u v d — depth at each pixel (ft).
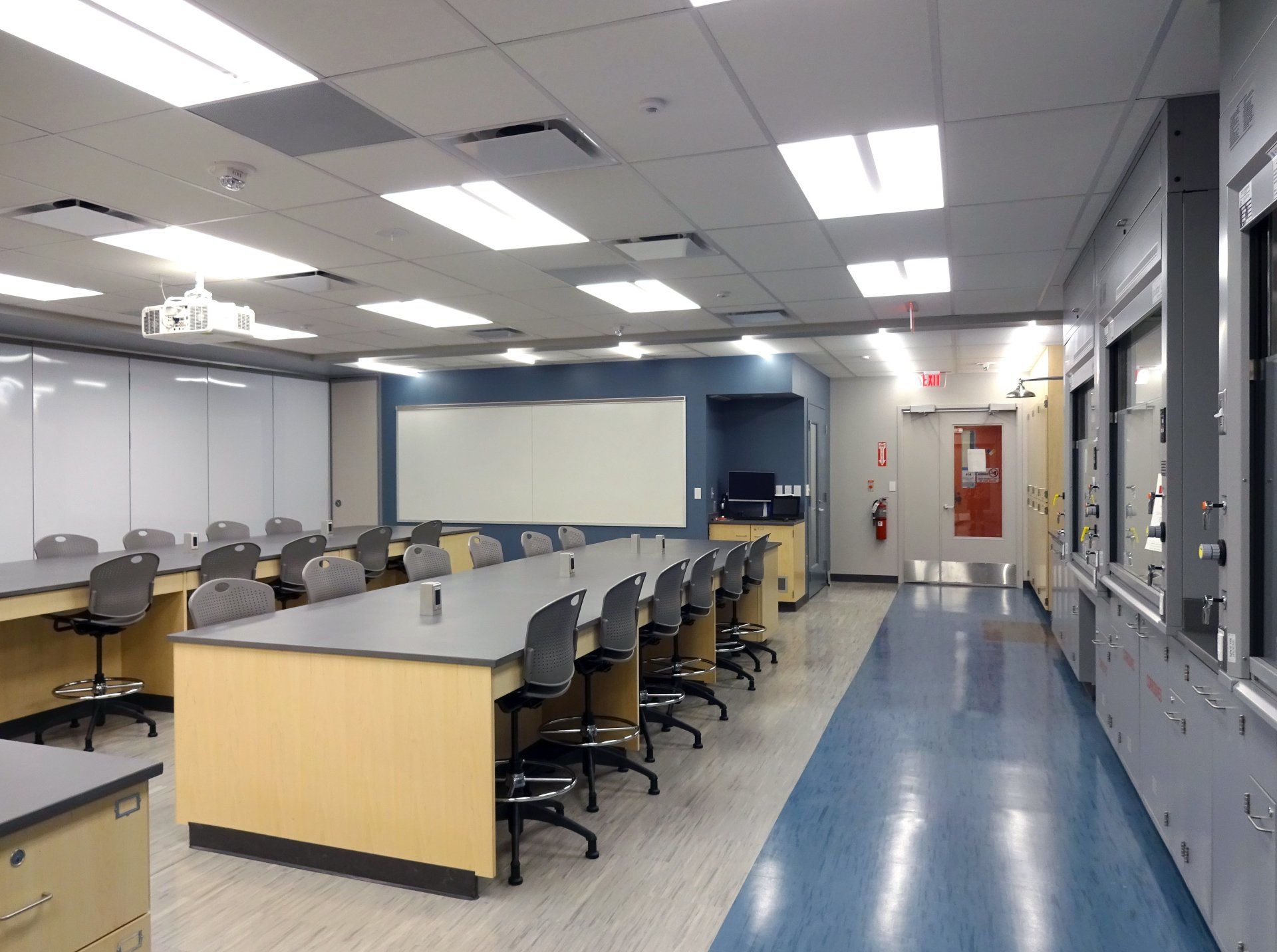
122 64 8.17
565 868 9.95
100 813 5.12
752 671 19.67
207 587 11.63
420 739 9.34
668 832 10.93
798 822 11.21
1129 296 11.03
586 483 30.27
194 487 28.71
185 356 27.89
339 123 9.59
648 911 8.91
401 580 24.98
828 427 34.17
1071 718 15.74
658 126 9.79
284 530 24.56
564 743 13.83
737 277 17.29
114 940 5.21
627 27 7.59
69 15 7.28
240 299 19.33
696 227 13.78
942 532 33.68
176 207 12.51
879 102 9.20
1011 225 13.71
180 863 10.05
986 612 26.96
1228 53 6.92
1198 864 8.27
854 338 23.84
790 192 12.09
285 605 19.98
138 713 15.44
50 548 18.70
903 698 17.21
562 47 7.94
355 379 34.17
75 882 4.96
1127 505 12.24
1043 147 10.44
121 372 26.35
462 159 10.72
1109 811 11.43
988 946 8.18
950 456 33.53
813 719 15.87
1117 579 12.72
